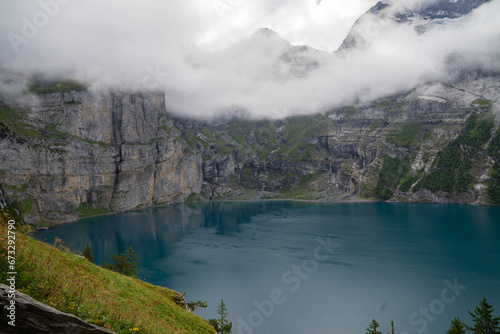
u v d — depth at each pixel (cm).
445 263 14650
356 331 8650
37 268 2128
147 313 3072
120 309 2453
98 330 1512
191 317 3941
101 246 18475
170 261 15238
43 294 1873
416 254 16238
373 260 15275
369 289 11600
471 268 13875
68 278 2359
